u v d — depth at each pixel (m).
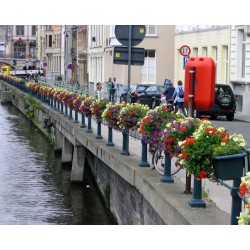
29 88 55.28
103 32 71.00
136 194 14.73
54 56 117.19
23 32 162.00
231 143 9.52
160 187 12.31
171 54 61.75
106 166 20.09
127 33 17.31
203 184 13.20
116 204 17.95
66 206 20.84
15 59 153.00
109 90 44.19
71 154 29.77
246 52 40.72
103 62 70.38
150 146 14.57
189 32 50.12
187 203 10.98
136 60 17.44
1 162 30.52
